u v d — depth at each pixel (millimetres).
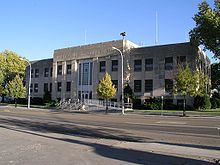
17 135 14055
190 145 12055
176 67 44812
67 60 59688
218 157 9438
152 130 17844
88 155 9422
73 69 58281
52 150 10211
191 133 16359
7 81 73188
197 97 41969
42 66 67000
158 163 8445
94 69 54750
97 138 14188
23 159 8656
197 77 36938
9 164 7996
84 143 12055
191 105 43125
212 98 48250
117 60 51500
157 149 10758
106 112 40031
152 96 47312
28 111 39719
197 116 32625
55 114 34125
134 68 49875
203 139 14055
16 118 26109
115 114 37062
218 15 37938
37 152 9797
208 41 39062
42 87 66500
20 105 60406
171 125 20906
